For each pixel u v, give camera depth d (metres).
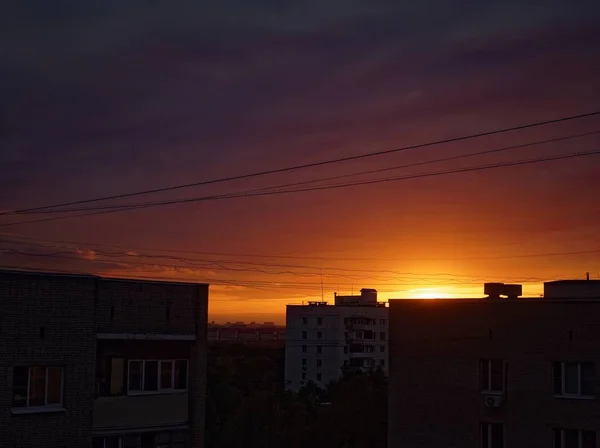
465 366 42.66
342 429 58.59
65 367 30.17
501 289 45.50
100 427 31.11
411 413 44.19
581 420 38.59
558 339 39.78
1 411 28.27
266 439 64.06
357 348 133.12
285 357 136.38
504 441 40.91
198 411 33.94
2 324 28.59
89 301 31.05
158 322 33.06
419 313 44.69
